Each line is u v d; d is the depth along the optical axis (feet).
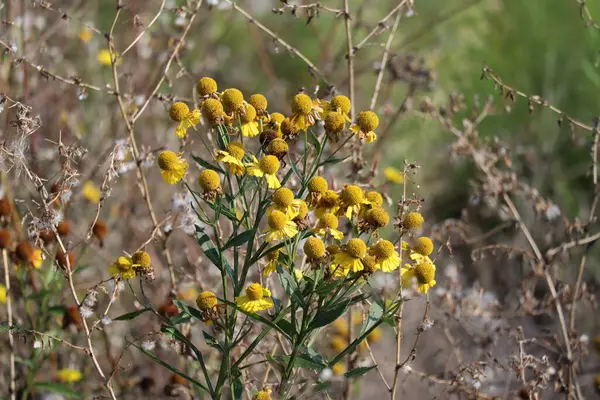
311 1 5.51
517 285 5.11
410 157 6.04
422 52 6.66
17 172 3.59
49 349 3.79
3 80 4.28
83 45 5.26
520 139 6.28
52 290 3.86
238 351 3.80
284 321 3.13
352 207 3.12
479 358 4.18
